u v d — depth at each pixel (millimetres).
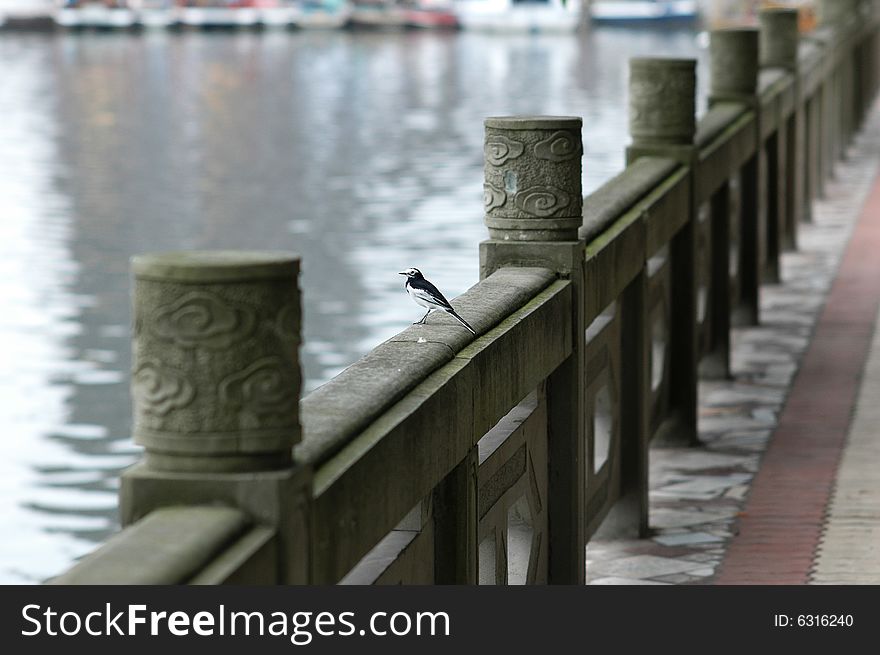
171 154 57000
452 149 55406
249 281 4445
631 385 10148
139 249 35281
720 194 14586
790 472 11664
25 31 159125
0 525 15195
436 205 40531
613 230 9258
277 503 4445
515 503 7457
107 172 51344
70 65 112250
